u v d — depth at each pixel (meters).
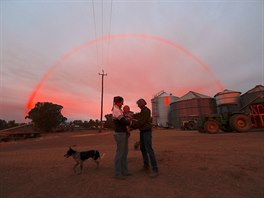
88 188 4.45
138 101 5.45
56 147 14.26
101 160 7.72
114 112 5.29
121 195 3.93
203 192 3.91
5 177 5.74
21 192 4.40
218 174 5.02
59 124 69.31
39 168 6.80
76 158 5.93
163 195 3.84
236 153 7.62
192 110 46.78
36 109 63.31
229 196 3.68
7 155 10.73
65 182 4.99
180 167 5.88
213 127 18.95
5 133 34.44
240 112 19.58
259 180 4.50
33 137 35.88
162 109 58.16
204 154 7.70
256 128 20.72
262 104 19.94
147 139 5.29
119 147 5.20
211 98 47.03
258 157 6.73
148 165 5.79
